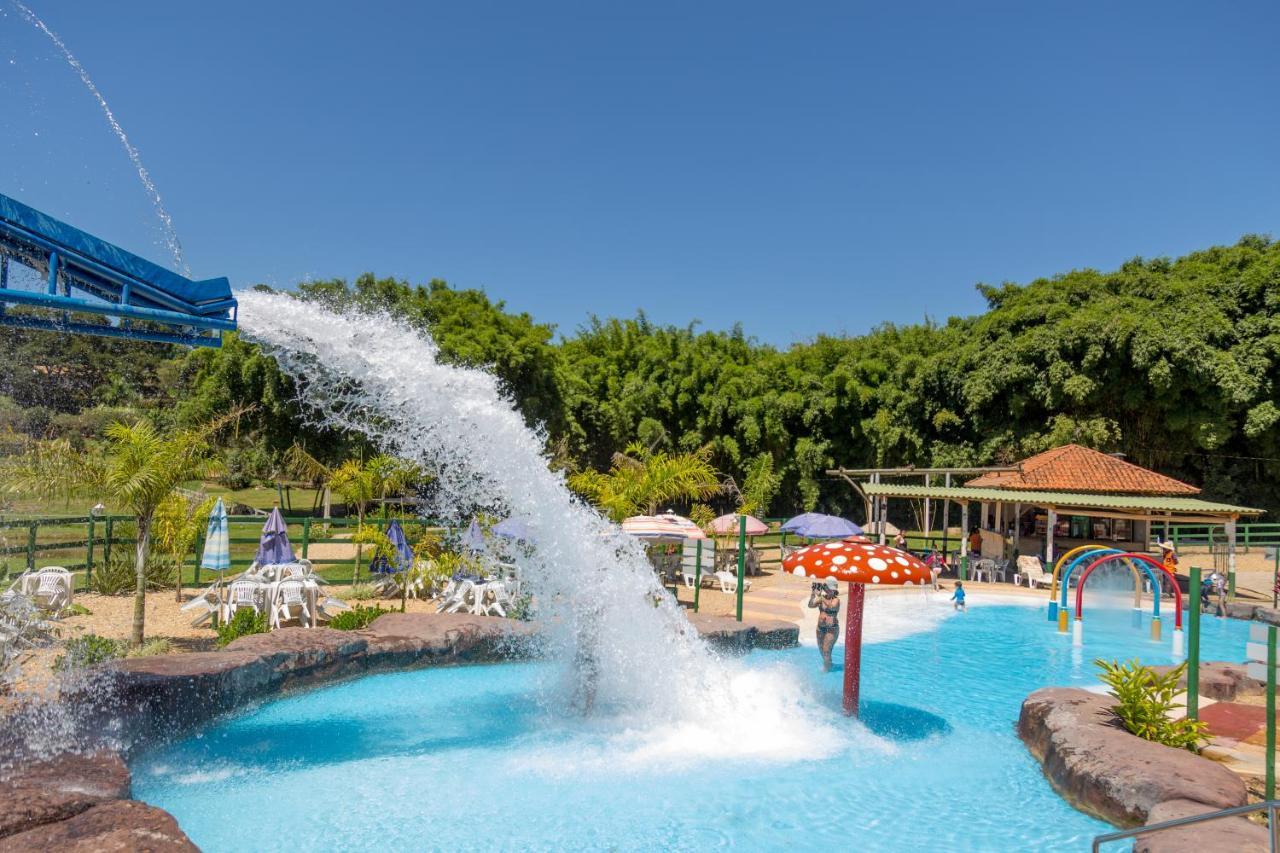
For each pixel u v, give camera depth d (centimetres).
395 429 1143
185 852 561
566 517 1134
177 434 1314
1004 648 1667
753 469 3478
